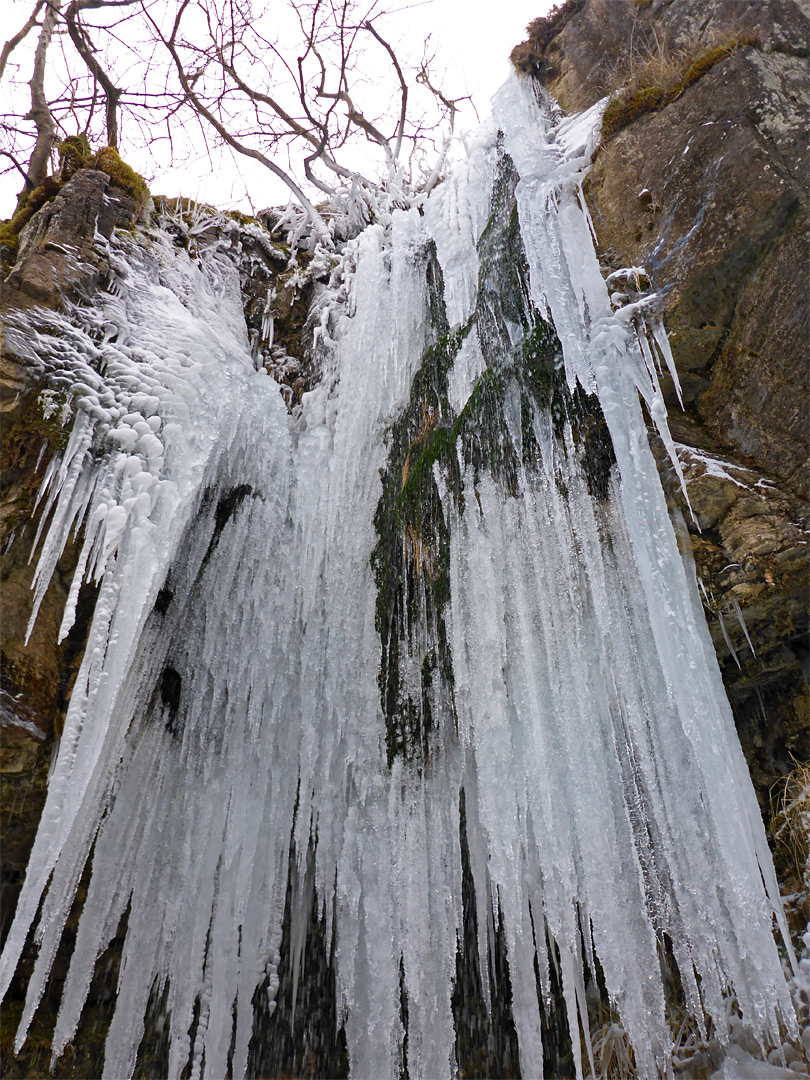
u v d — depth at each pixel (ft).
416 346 16.90
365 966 12.45
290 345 19.56
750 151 11.62
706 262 11.65
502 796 11.05
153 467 12.77
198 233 19.53
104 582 11.64
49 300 13.60
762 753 11.18
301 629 15.06
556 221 14.16
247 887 13.34
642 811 9.99
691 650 9.66
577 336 12.34
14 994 12.25
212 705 14.20
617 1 17.39
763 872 8.95
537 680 11.10
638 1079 10.11
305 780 13.89
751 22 13.61
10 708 11.27
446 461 13.64
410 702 13.32
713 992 9.16
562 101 17.54
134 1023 12.38
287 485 16.02
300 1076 12.67
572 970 10.28
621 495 10.83
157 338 14.85
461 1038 12.28
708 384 12.05
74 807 10.44
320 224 21.22
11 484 12.10
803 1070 8.77
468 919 12.89
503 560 12.05
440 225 17.88
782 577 9.71
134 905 12.92
